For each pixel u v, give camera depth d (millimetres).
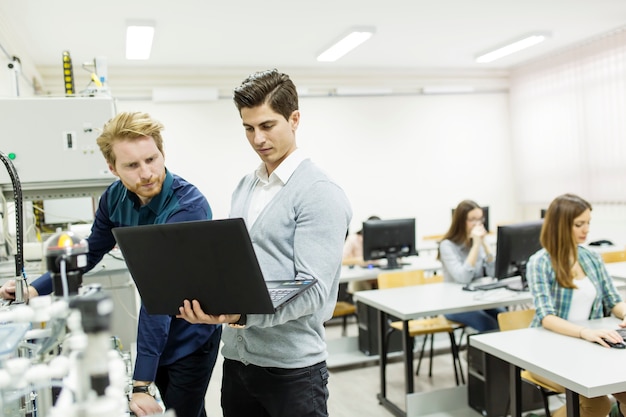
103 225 1523
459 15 4348
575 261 2223
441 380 3436
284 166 1253
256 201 1351
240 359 1338
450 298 2896
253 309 938
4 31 3717
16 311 811
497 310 3225
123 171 1256
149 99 5637
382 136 6430
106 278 2107
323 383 1325
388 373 3619
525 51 5887
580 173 5719
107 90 2404
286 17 4164
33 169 2061
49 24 3973
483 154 6820
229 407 1406
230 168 5895
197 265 931
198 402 1473
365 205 6375
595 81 5457
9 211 2334
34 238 2715
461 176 6734
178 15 3961
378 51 5453
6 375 714
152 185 1286
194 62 5512
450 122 6688
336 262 1179
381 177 6430
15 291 1224
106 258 2059
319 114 6191
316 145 6188
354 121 6320
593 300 2270
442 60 6016
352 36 4688
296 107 1239
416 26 4602
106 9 3734
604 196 5453
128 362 1367
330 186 1207
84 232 2291
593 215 5641
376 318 3818
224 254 897
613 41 5195
